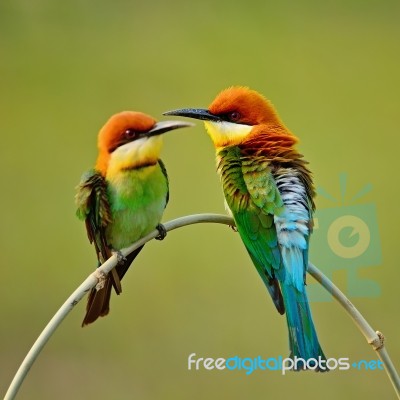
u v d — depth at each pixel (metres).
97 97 15.66
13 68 16.34
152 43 16.50
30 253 13.46
